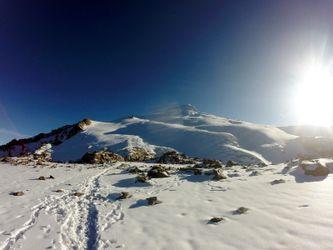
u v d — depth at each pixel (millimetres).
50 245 10570
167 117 185750
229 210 12992
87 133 112562
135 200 17125
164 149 85812
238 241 9430
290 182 16844
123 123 139375
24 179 26484
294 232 9367
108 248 10031
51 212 15227
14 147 105500
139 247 9953
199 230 10961
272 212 11711
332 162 19438
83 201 18016
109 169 36844
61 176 29312
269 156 87062
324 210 10930
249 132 111000
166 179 24328
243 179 20375
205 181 21578
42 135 119688
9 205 16516
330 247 8000
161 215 13562
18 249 10203
